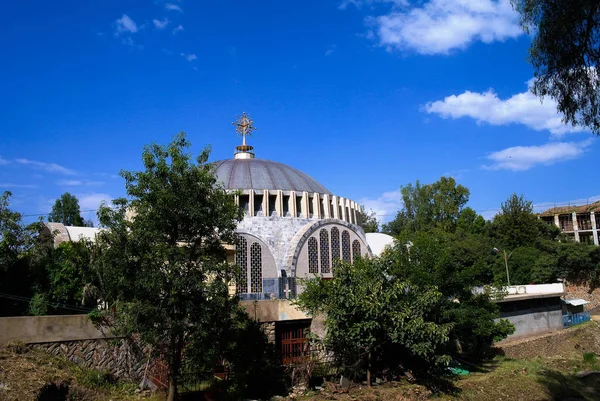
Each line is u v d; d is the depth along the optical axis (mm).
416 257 27844
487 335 29734
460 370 28844
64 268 24172
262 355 23516
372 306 21391
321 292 23188
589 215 87875
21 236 24609
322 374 24578
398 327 22000
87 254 24078
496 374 28531
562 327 47562
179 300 17109
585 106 15055
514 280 58812
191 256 18109
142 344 19953
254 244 41156
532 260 59375
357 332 21422
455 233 67000
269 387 22625
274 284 39438
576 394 28531
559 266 60125
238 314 20094
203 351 18094
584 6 13898
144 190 17828
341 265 23906
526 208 68812
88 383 18797
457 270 28734
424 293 23828
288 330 25891
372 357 24922
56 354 19094
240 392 21266
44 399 16375
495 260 61562
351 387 23250
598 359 38375
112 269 17094
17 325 18406
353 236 46031
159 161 17922
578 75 14773
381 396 22281
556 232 70062
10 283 23312
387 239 58000
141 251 17297
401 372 25453
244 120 54031
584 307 61125
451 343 32750
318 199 45875
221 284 17844
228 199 19312
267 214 43000
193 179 18016
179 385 20797
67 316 19594
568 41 14508
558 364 36031
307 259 41781
